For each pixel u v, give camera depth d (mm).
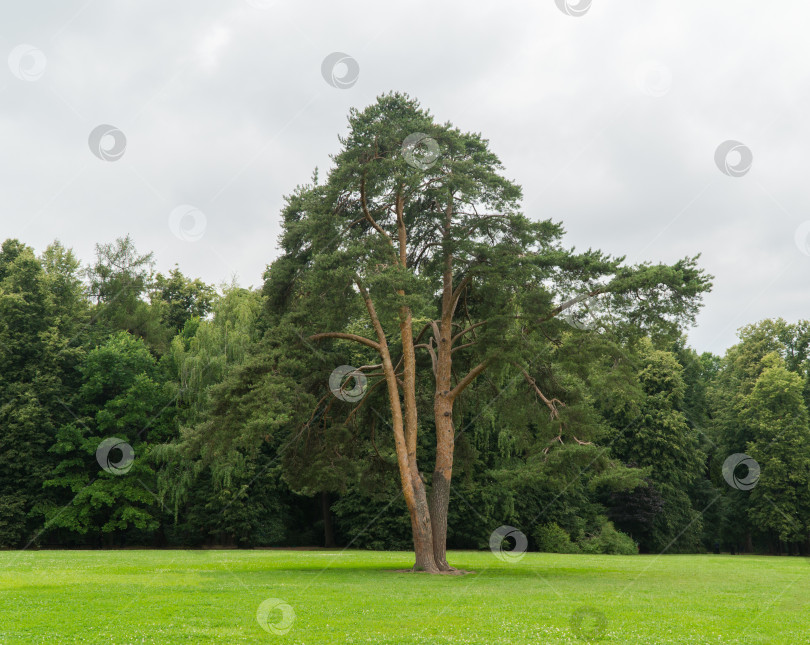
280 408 23000
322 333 26172
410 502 25766
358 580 21984
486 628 13055
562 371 27031
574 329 23594
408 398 26406
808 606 17359
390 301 22016
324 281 23000
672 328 22859
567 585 21906
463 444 30266
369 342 26375
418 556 25734
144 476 47656
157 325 56625
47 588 18922
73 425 46438
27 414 45531
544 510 53375
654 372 57531
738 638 12508
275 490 52375
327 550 47750
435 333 28766
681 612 15812
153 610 14703
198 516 49469
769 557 52344
